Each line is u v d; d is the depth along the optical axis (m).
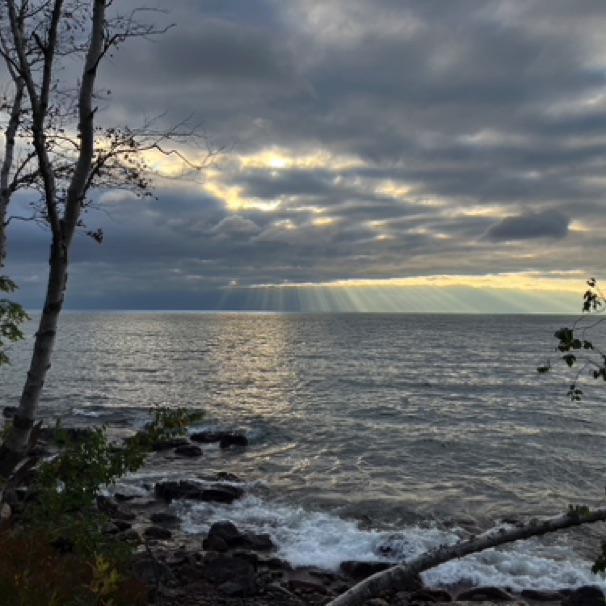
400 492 21.62
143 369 70.12
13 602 6.21
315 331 189.00
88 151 6.85
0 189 8.37
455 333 171.75
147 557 12.02
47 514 7.06
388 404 44.53
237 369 71.56
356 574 14.31
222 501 19.98
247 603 11.70
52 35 6.61
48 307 7.04
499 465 26.25
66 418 37.75
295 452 28.64
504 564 14.86
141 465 7.20
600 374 5.47
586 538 16.52
